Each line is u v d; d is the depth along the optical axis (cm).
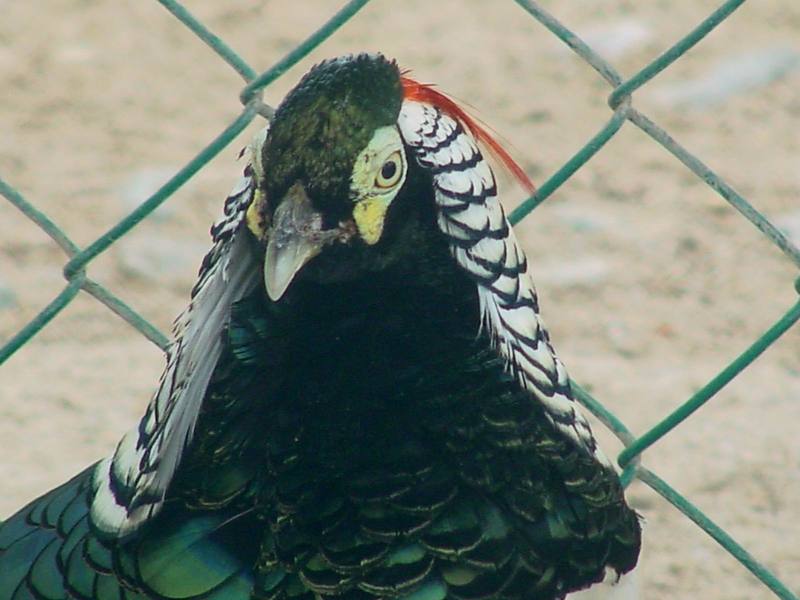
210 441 511
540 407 512
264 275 491
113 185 1138
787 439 884
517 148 1179
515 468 501
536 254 1073
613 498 520
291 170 482
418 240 506
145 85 1275
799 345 991
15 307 1009
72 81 1274
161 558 498
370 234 495
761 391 933
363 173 486
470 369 505
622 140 1206
